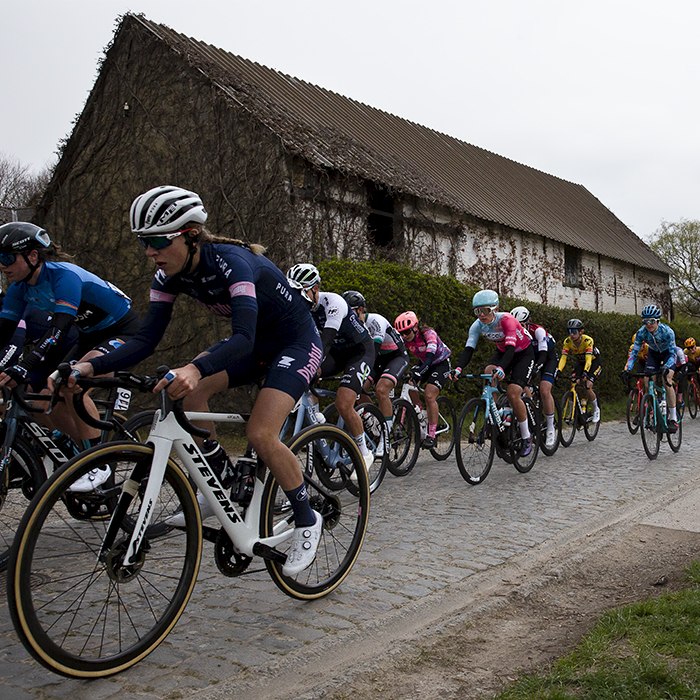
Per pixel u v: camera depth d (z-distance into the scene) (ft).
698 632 7.91
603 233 72.23
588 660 7.55
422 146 59.16
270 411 8.48
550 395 24.23
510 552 12.18
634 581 11.07
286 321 8.90
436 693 7.23
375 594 9.89
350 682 7.32
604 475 20.20
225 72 38.06
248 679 7.14
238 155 34.99
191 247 7.82
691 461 22.79
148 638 7.41
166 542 8.77
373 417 17.97
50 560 7.42
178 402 7.47
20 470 11.21
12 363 11.24
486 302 20.04
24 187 81.66
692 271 108.27
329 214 35.29
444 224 44.73
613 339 45.91
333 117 49.42
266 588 10.12
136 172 39.22
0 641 8.09
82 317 12.75
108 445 7.04
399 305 27.99
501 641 8.71
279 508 9.51
